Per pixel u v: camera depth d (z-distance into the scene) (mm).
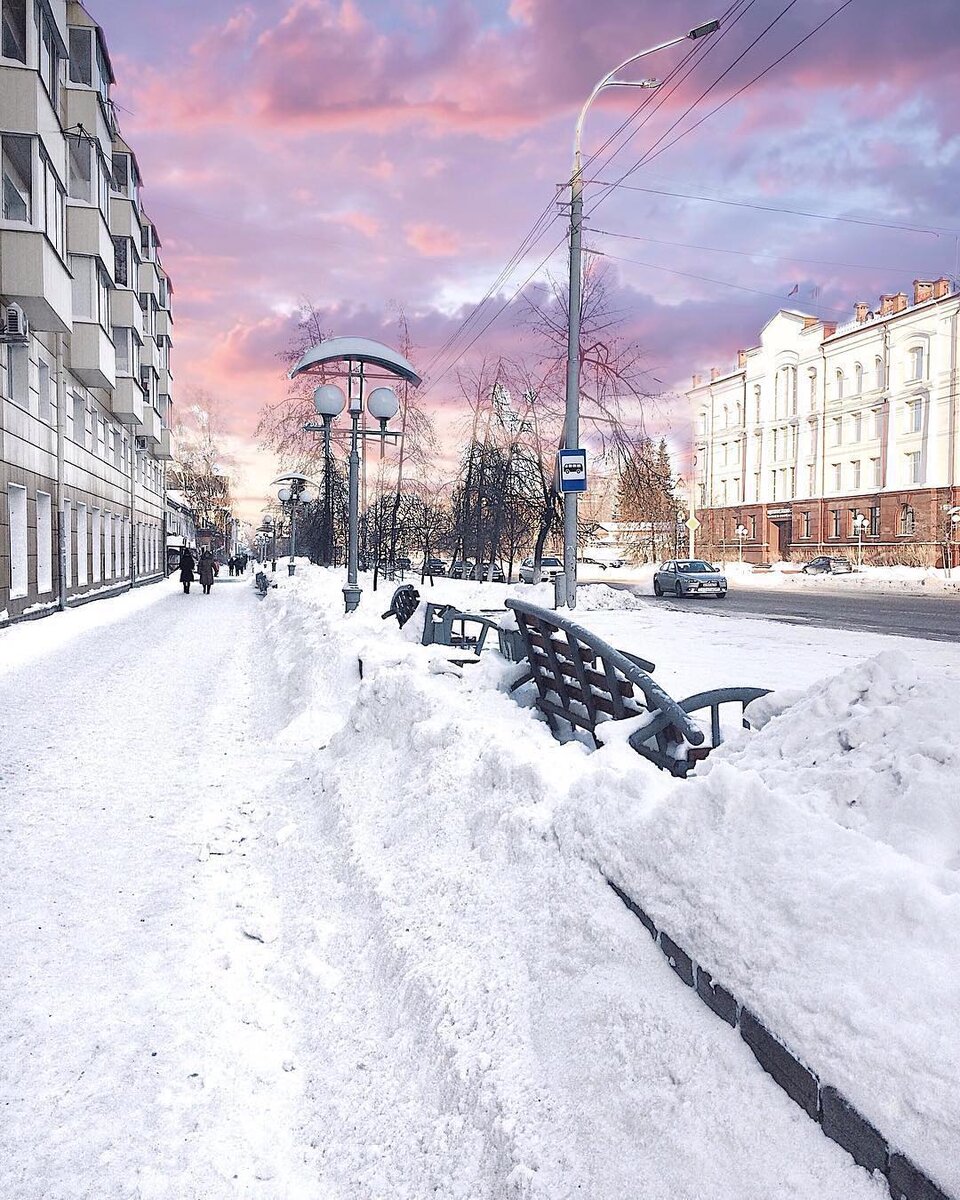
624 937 2400
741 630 14617
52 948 3590
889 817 2273
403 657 6637
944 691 2576
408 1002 2865
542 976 2555
